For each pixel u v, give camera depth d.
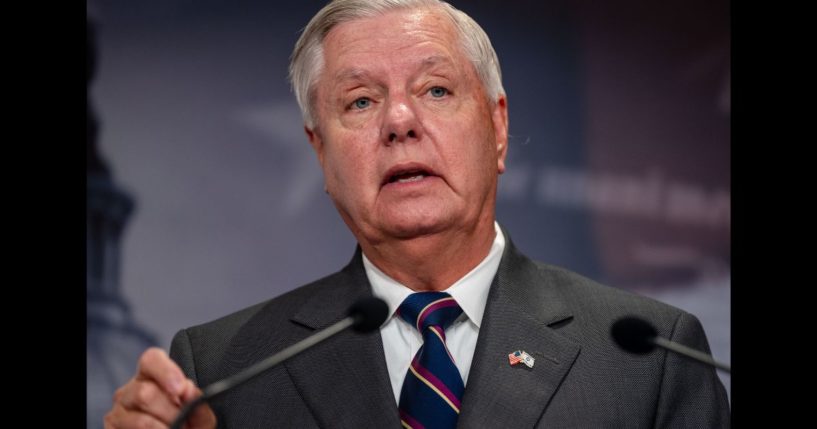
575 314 5.32
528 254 7.96
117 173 7.89
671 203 8.01
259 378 5.17
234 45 8.10
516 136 8.05
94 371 7.67
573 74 8.09
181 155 8.00
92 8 7.90
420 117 5.26
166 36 8.03
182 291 7.91
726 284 7.94
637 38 8.10
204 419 4.43
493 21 8.10
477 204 5.32
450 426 4.83
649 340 4.50
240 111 8.08
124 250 7.85
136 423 4.40
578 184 8.04
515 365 4.98
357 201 5.32
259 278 8.00
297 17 8.16
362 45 5.41
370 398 4.95
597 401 4.87
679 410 5.04
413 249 5.28
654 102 8.06
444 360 5.00
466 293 5.35
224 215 8.02
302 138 8.10
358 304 4.47
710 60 8.05
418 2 5.51
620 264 7.98
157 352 4.41
